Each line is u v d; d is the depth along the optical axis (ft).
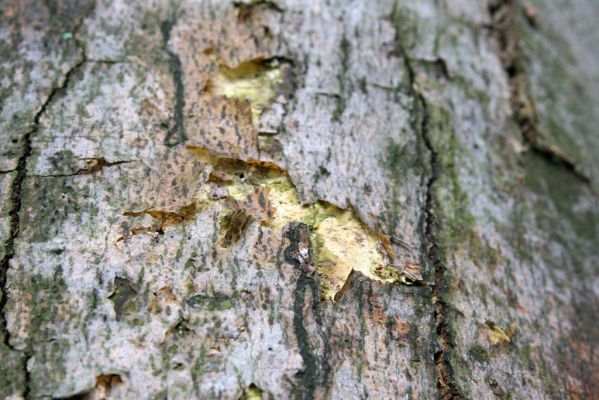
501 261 1.52
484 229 1.53
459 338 1.41
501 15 1.85
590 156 1.81
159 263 1.35
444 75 1.68
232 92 1.53
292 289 1.36
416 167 1.54
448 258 1.47
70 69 1.49
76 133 1.44
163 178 1.41
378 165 1.51
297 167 1.47
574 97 1.90
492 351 1.42
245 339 1.32
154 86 1.50
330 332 1.35
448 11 1.78
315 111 1.53
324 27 1.64
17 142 1.42
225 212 1.40
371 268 1.42
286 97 1.54
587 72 2.04
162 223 1.38
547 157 1.72
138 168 1.42
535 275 1.54
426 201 1.51
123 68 1.51
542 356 1.46
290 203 1.44
